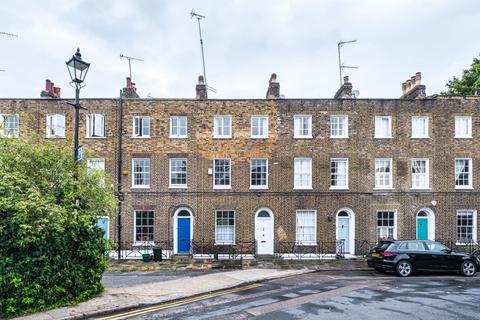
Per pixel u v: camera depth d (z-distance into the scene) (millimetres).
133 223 20547
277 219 20719
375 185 21094
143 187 20750
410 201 20891
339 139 21094
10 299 8562
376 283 13406
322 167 20969
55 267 9461
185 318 8859
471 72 31031
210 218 20719
